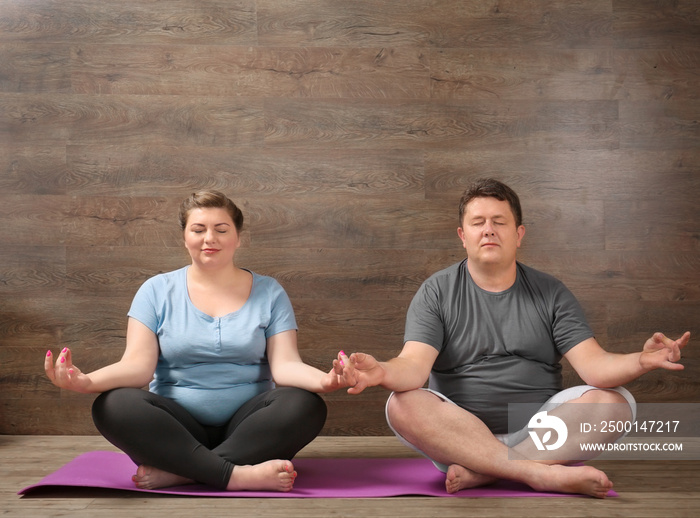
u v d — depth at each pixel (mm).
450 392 2150
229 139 2900
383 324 2883
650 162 2938
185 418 2072
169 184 2887
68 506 1817
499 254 2088
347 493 1937
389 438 2811
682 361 2896
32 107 2885
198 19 2912
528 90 2938
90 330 2852
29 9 2900
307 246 2893
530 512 1762
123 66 2900
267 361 2291
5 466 2316
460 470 1923
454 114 2928
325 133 2914
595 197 2928
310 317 2881
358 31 2932
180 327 2170
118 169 2883
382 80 2926
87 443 2676
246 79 2910
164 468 1927
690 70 2951
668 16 2955
